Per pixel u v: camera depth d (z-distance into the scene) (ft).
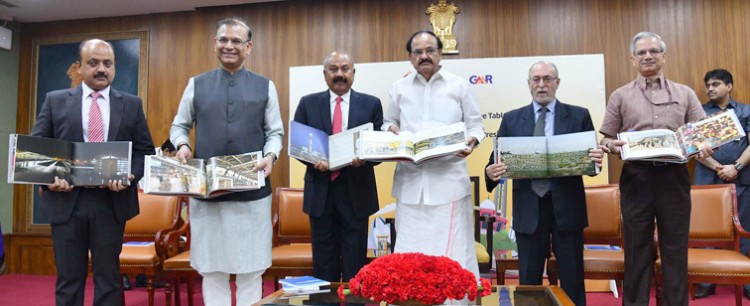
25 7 17.39
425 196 8.70
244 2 17.16
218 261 8.34
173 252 11.22
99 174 8.22
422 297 5.24
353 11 16.85
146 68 17.88
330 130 9.64
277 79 17.03
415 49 8.81
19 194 18.45
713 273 9.48
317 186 9.32
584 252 10.39
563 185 8.94
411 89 9.07
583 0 15.84
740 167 13.08
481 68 15.81
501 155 8.83
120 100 8.89
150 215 12.31
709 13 15.28
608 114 9.29
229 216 8.27
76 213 8.31
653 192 8.64
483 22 16.22
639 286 8.87
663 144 8.08
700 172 13.98
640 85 9.01
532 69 9.50
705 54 15.21
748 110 13.87
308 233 12.30
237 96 8.49
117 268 8.66
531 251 9.12
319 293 7.24
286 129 16.83
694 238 11.04
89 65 8.55
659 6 15.51
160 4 17.25
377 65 16.16
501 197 14.90
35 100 18.65
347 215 9.29
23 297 14.03
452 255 8.61
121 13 17.99
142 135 9.14
